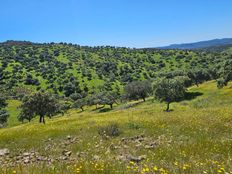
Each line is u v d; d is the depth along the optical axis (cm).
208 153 1159
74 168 875
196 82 13600
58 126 2556
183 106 6775
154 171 830
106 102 14200
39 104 7088
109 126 2048
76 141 1811
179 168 865
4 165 1204
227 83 9712
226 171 822
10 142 1964
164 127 2069
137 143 1595
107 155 1245
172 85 7175
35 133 2197
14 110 16262
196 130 1888
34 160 1334
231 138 1548
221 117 2361
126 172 824
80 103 15588
